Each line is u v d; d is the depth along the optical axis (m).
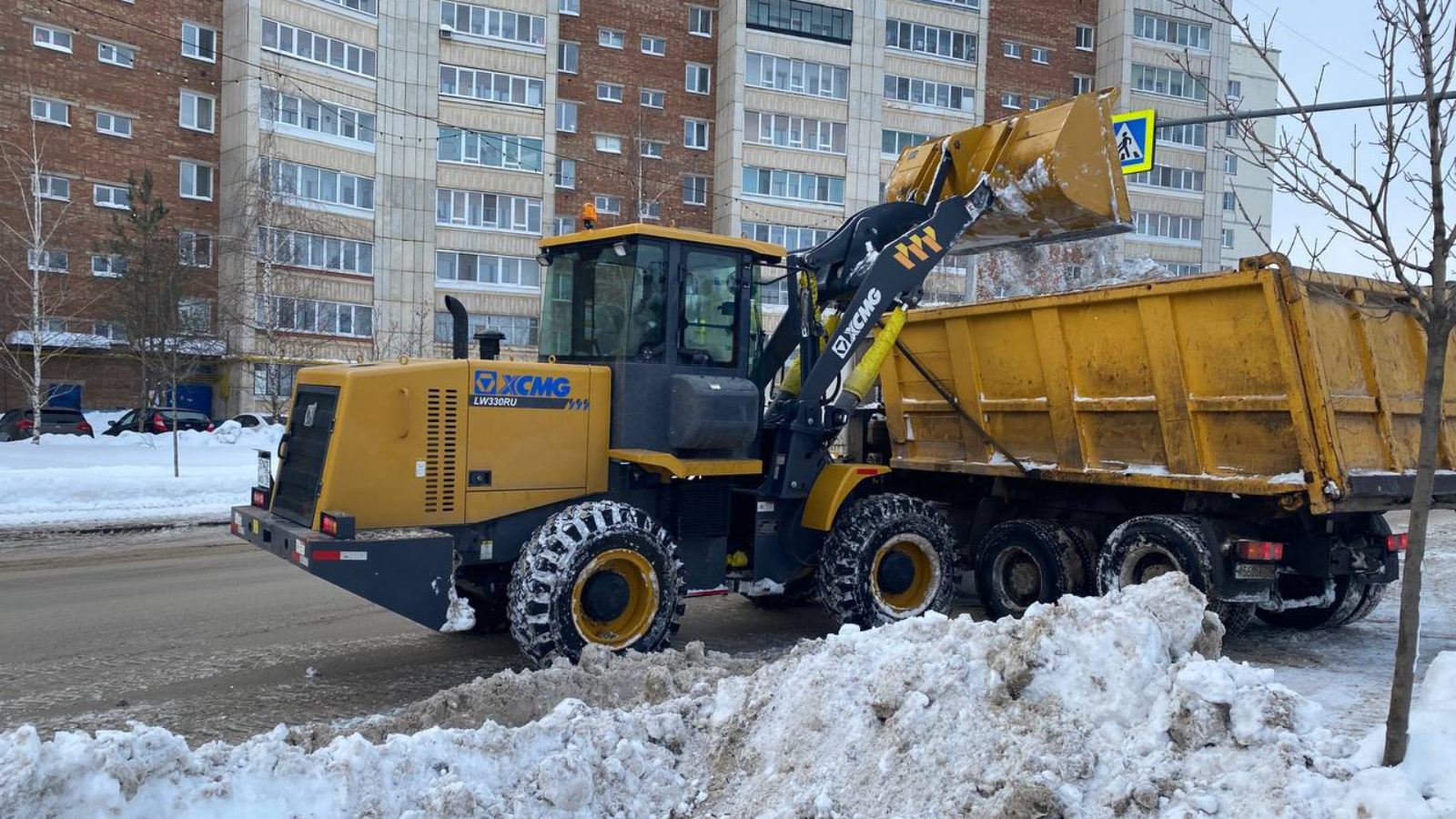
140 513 15.08
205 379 36.19
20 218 32.66
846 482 7.69
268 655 7.23
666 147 42.56
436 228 37.75
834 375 7.68
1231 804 3.45
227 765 3.80
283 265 31.62
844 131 43.16
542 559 6.31
